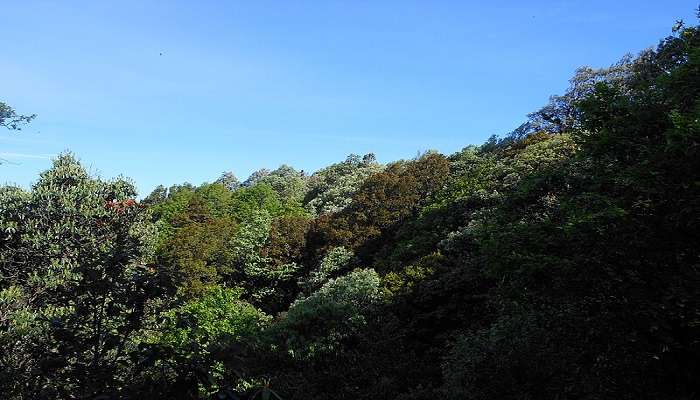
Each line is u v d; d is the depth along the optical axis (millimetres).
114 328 3377
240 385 2896
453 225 19500
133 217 13734
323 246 27141
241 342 3211
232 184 80812
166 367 2920
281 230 29828
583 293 6637
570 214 7051
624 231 6117
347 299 16094
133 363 3053
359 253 25141
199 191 41812
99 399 2773
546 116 28938
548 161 18906
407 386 12047
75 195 14656
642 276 6160
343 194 41656
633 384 5926
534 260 6898
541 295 7469
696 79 6672
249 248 28047
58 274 10891
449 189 24094
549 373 7258
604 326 6246
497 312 11836
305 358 13758
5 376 3818
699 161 5586
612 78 26594
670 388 6117
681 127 5305
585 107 7883
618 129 7266
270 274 27422
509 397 7516
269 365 13336
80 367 3045
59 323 3205
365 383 12664
